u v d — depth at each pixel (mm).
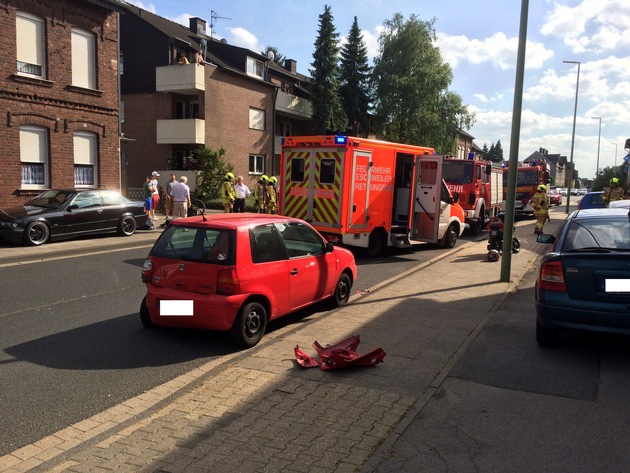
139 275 9516
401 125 42156
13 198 15281
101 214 14125
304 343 5691
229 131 31688
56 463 3305
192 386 4480
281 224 6375
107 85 17875
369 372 4738
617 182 17250
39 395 4379
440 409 3934
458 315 6797
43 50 15891
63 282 8805
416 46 41344
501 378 4582
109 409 4121
